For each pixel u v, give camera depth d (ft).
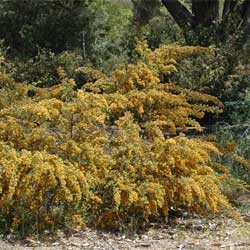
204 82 41.50
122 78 26.22
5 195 21.34
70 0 60.44
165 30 54.80
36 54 58.39
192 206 23.62
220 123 37.37
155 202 22.20
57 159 21.68
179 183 22.80
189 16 54.13
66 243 20.84
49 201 22.27
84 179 21.56
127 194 21.99
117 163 22.85
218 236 21.85
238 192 27.22
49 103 22.95
